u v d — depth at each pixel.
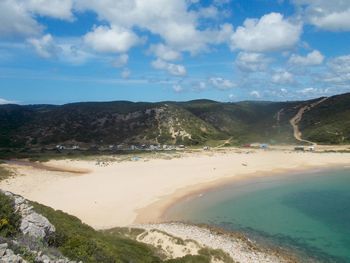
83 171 92.62
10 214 16.48
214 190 67.75
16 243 13.30
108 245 21.84
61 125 172.38
